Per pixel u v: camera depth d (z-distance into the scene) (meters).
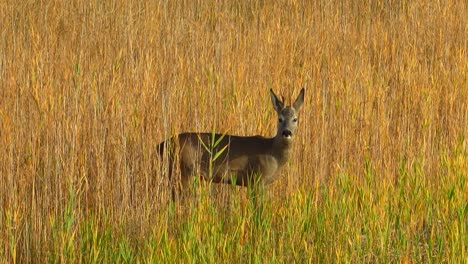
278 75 22.81
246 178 17.89
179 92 19.53
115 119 17.67
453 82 22.88
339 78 22.09
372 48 27.28
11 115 16.61
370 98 20.95
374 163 19.28
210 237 14.47
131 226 15.77
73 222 15.44
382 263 14.80
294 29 28.30
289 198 17.16
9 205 14.66
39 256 14.74
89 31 28.03
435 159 19.81
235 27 28.80
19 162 15.80
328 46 26.50
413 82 22.58
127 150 17.42
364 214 16.09
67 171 16.17
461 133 20.45
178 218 15.84
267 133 19.78
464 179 17.62
